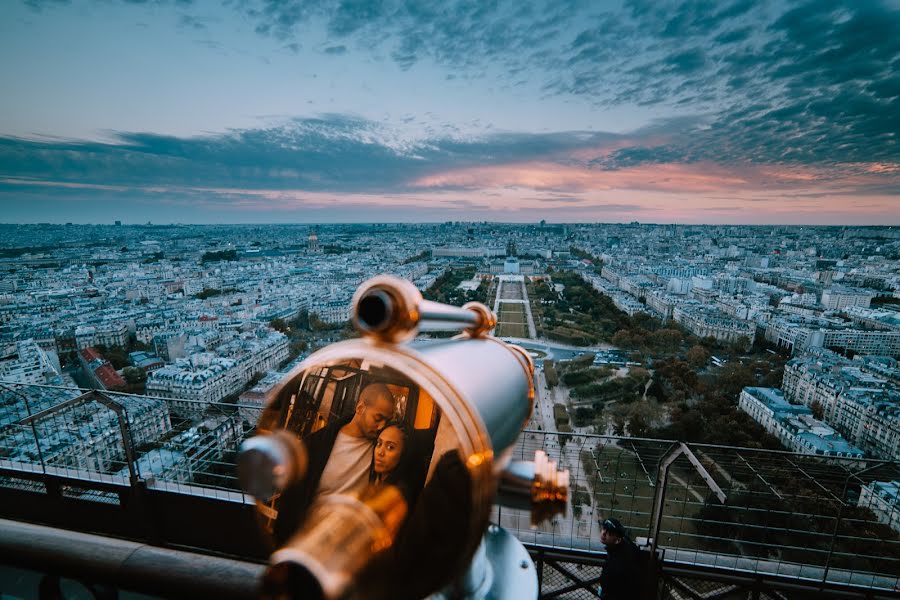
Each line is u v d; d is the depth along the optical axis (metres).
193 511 8.09
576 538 8.39
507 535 2.55
